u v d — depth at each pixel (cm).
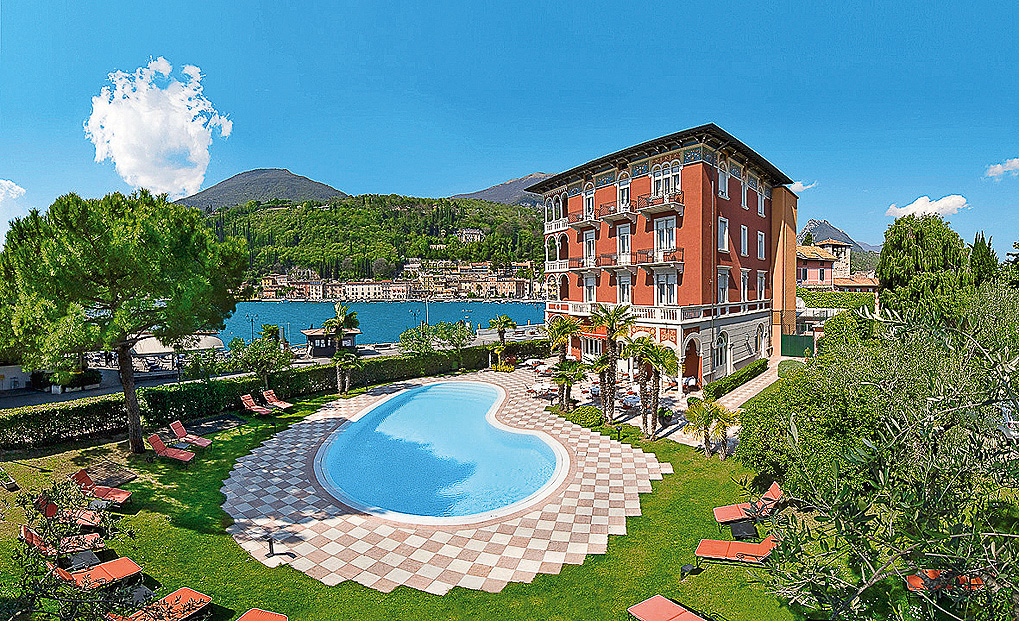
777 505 1079
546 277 4228
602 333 3253
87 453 1830
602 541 1268
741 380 3019
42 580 680
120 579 1000
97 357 3734
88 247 1575
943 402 600
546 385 2986
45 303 1549
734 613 960
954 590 525
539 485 1739
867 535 591
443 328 3869
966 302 1316
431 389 3250
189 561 1169
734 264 3431
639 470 1738
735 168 3409
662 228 3183
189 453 1820
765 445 1302
